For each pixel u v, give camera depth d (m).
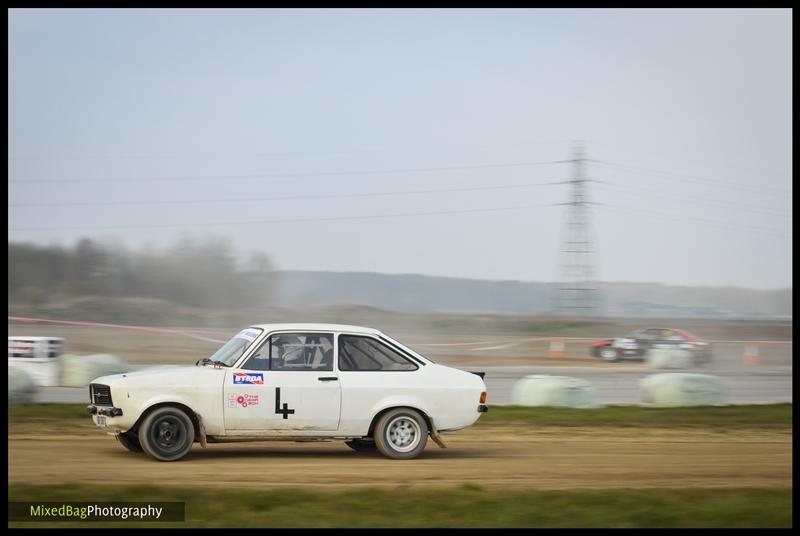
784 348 132.88
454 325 172.88
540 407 46.88
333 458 29.83
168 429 28.02
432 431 30.02
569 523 19.72
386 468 27.70
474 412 30.17
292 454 30.77
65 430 35.22
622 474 27.73
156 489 22.11
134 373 28.75
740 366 101.69
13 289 183.25
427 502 21.44
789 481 27.19
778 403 51.66
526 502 21.70
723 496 23.23
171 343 107.25
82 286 191.75
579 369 89.56
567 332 166.50
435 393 29.86
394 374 29.75
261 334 29.20
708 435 38.53
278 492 22.19
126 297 187.88
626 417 43.41
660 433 38.69
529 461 30.06
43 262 195.38
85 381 57.34
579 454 32.09
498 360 102.31
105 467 26.78
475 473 27.20
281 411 28.59
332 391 29.00
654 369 92.12
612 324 182.75
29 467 26.61
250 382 28.55
